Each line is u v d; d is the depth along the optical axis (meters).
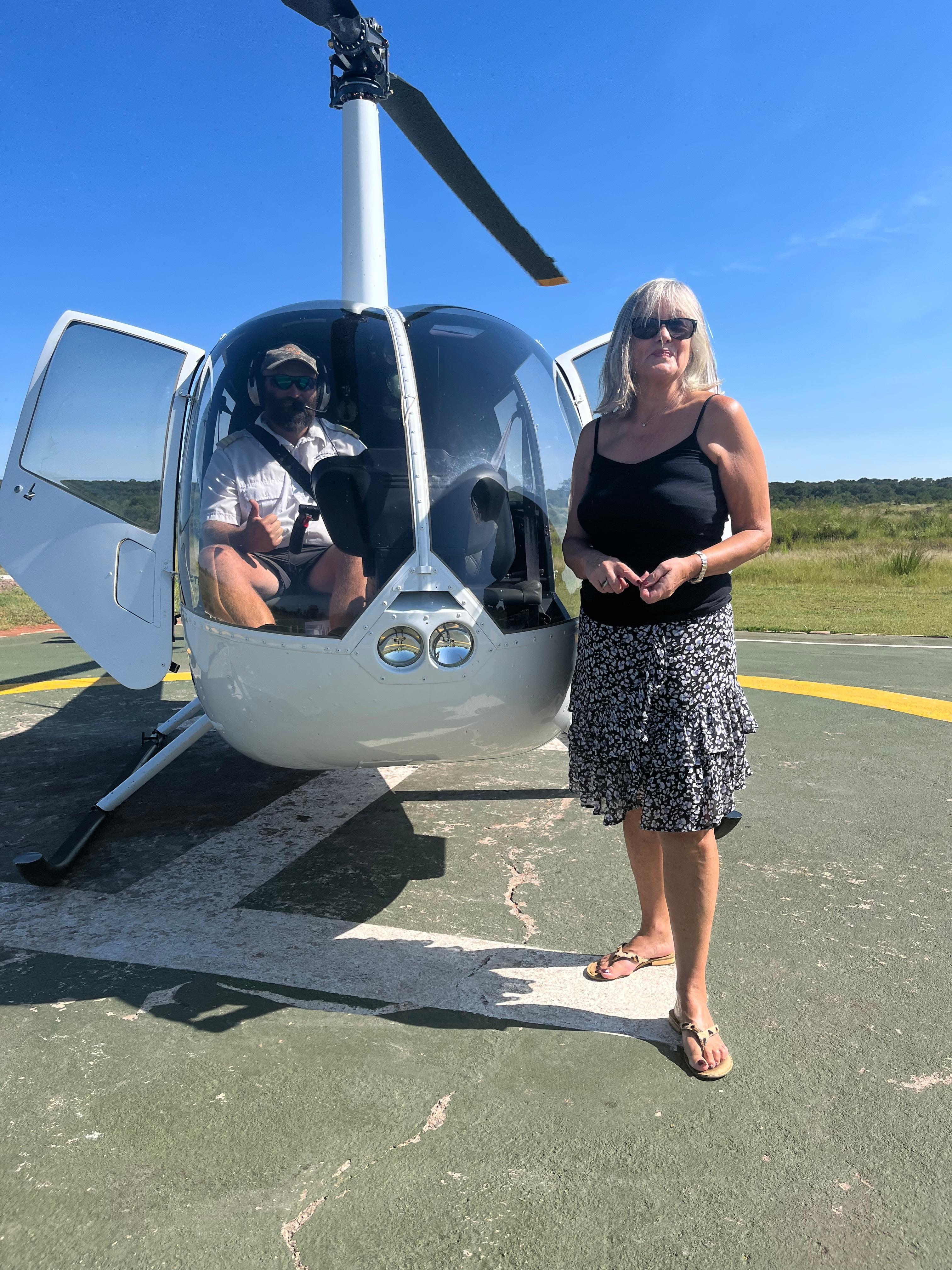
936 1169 1.42
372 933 2.34
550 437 2.52
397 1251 1.26
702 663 1.71
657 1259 1.24
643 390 1.81
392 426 2.19
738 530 1.74
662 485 1.73
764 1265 1.23
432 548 2.00
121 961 2.17
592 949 2.25
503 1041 1.81
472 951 2.23
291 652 2.00
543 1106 1.59
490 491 2.12
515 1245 1.27
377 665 1.94
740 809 3.39
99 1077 1.68
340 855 2.93
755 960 2.17
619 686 1.78
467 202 4.01
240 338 2.42
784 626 9.83
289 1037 1.82
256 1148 1.48
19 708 5.49
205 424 2.48
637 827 2.06
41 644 8.69
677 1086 1.65
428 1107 1.59
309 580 2.04
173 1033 1.83
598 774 1.85
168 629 2.87
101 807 2.99
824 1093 1.63
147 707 5.54
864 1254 1.25
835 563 16.34
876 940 2.28
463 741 2.09
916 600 12.35
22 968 2.13
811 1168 1.43
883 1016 1.90
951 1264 1.23
